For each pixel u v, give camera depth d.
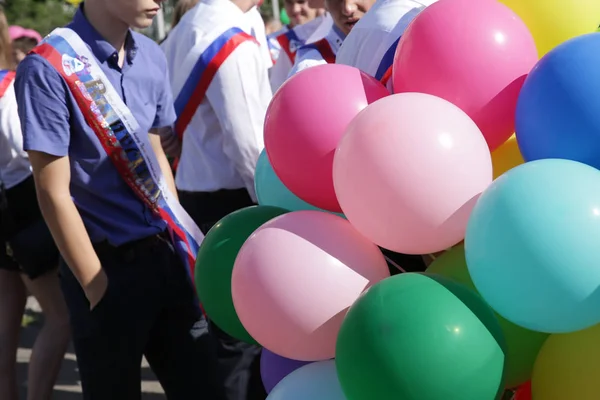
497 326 1.65
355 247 1.85
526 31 1.88
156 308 2.62
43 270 3.50
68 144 2.42
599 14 1.99
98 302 2.50
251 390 2.82
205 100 3.35
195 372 2.76
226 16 3.36
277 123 1.96
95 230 2.53
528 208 1.55
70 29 2.50
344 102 1.92
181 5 3.73
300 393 1.88
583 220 1.52
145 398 4.11
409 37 1.91
